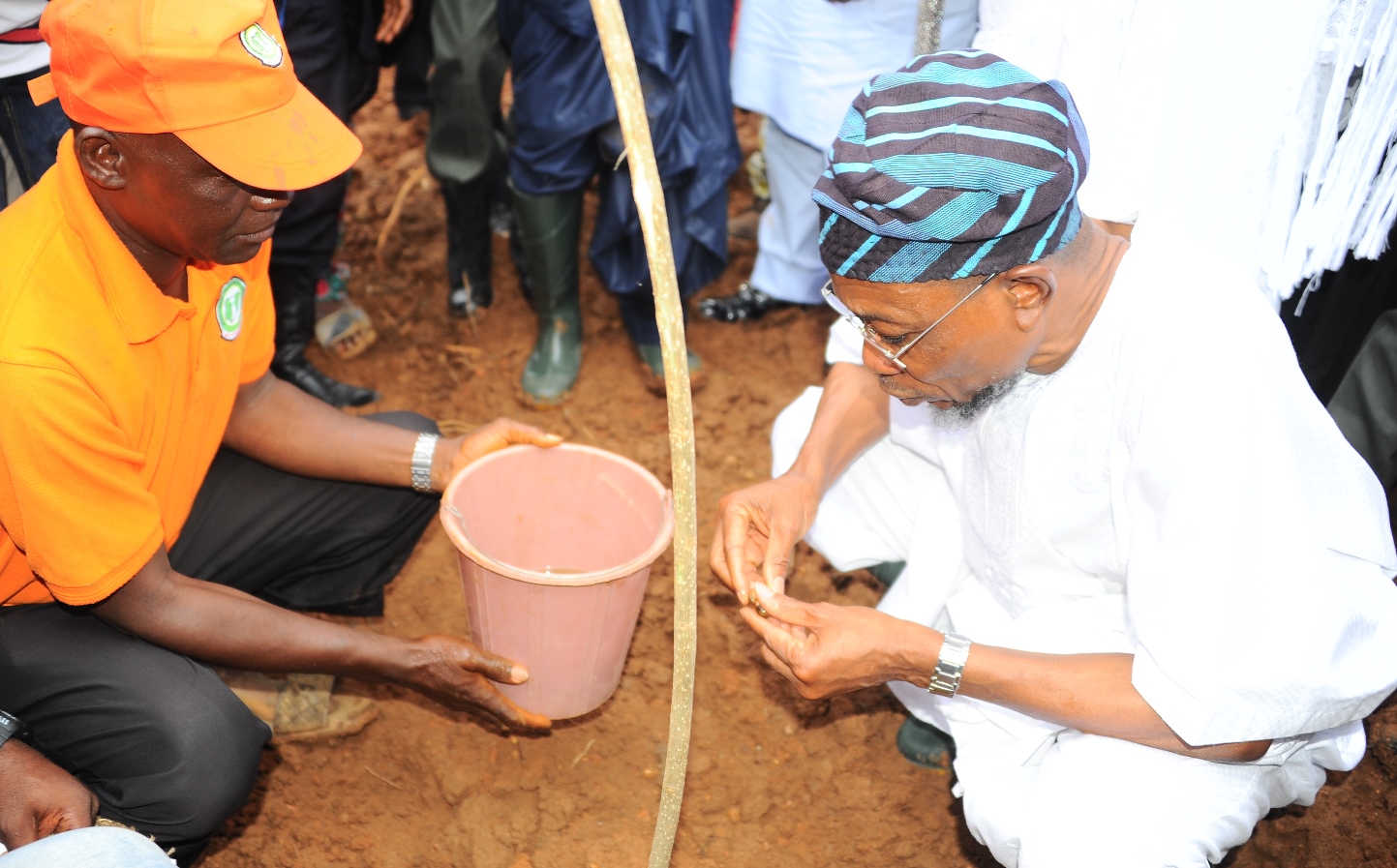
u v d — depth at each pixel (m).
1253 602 1.71
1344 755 1.99
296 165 1.71
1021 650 1.94
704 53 3.19
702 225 3.41
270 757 2.47
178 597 1.91
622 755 2.56
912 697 2.38
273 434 2.35
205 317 2.00
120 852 1.56
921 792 2.52
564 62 3.13
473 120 3.42
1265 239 2.29
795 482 2.24
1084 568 2.10
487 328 3.94
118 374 1.77
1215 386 1.70
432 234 4.30
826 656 1.86
